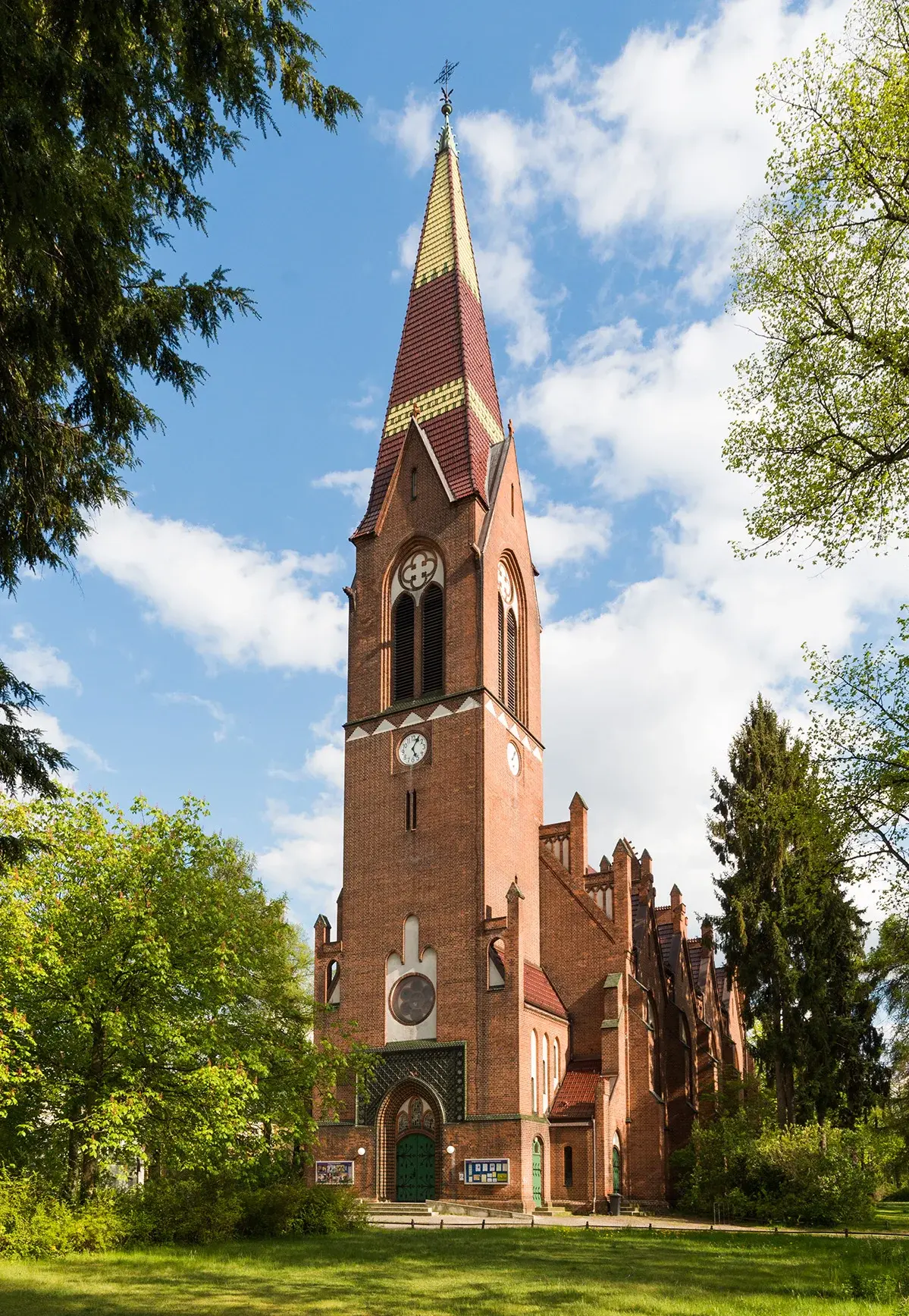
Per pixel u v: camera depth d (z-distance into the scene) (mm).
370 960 56594
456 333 68250
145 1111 29969
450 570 60594
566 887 61656
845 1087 53250
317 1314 19516
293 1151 44844
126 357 14008
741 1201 47094
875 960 31375
